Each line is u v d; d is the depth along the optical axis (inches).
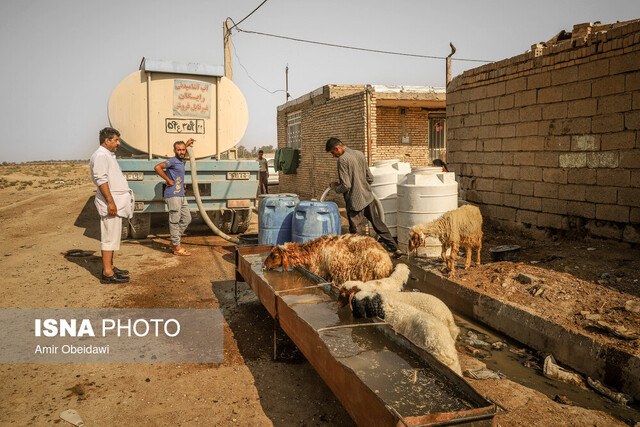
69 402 146.4
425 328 134.7
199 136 383.6
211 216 440.5
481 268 248.1
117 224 270.8
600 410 139.8
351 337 141.1
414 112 747.4
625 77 246.1
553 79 288.7
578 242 281.0
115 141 265.4
